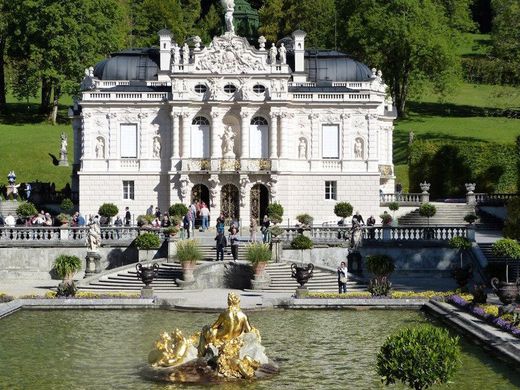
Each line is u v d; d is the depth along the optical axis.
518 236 70.06
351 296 63.22
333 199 99.00
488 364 44.81
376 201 99.06
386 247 79.25
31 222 86.00
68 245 79.50
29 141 127.94
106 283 71.44
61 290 63.72
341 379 42.75
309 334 53.06
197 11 182.62
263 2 175.12
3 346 49.94
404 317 58.88
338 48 145.62
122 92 98.50
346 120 98.75
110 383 42.38
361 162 98.88
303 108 98.62
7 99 160.50
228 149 98.06
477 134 134.88
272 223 95.25
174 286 71.19
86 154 98.62
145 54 107.19
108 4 142.62
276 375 43.53
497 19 132.88
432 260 79.06
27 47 138.12
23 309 61.84
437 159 114.94
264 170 97.25
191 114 98.19
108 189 98.81
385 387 41.31
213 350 44.47
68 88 134.75
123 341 51.19
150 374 43.72
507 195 102.06
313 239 79.69
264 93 97.81
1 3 137.12
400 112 146.62
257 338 45.12
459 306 58.94
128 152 99.12
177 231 80.19
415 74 143.88
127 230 81.62
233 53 98.31
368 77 107.25
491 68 122.94
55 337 52.31
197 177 97.94
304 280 64.19
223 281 72.75
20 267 79.50
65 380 42.88
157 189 98.81
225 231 93.38
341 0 146.75
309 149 98.88
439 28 143.25
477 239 84.38
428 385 34.88
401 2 140.00
